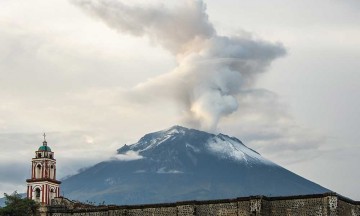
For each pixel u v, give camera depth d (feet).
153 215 474.49
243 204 446.19
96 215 495.00
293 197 437.17
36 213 540.52
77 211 503.20
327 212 424.05
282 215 438.40
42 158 639.76
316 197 430.61
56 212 511.40
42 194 628.28
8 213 533.14
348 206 437.17
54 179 645.10
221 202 453.99
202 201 460.55
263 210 439.63
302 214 432.25
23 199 551.18
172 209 469.16
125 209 483.92
